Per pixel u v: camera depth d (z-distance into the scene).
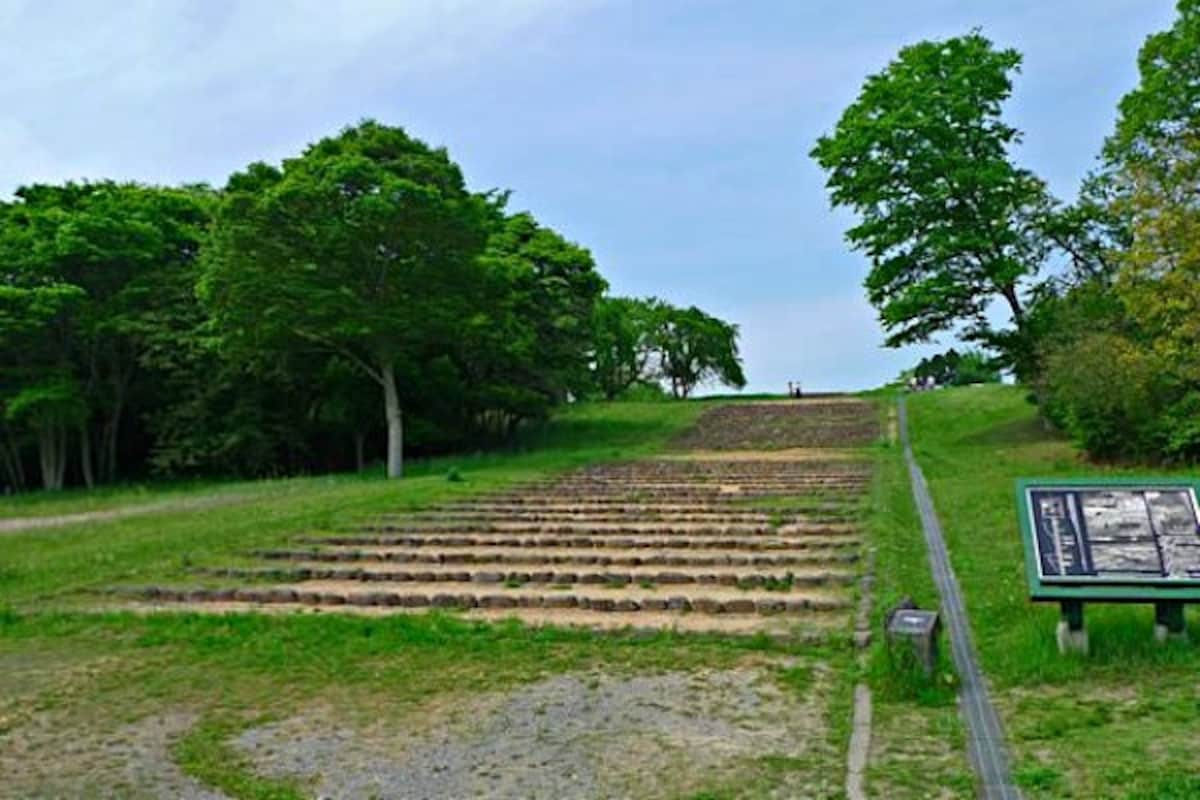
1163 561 7.98
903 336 30.02
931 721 7.02
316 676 8.94
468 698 8.16
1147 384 20.67
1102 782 5.73
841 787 5.93
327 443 39.22
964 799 5.65
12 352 33.22
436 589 12.31
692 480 22.80
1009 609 9.83
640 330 68.31
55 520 21.19
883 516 15.80
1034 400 30.22
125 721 7.84
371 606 11.69
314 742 7.18
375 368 34.00
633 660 9.11
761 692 8.03
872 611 10.26
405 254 28.28
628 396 63.50
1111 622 8.80
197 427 35.16
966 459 25.56
